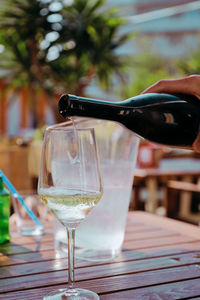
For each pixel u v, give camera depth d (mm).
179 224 1126
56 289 617
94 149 622
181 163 4223
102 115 721
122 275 690
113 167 771
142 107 784
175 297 597
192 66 5609
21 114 6191
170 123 813
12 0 4691
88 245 776
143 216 1253
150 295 603
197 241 928
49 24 4785
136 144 808
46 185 610
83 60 5074
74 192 602
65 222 612
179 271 715
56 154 613
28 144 3160
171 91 804
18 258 781
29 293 602
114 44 5113
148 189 2846
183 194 2611
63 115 679
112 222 774
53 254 811
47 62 4891
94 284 645
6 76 5219
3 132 6152
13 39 4852
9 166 2990
